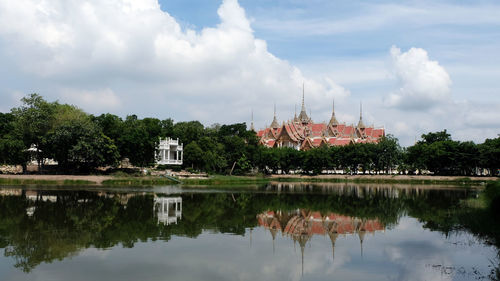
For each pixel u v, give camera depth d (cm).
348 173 13600
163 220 3419
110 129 9231
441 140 13162
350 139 16388
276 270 1992
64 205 4247
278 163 12888
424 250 2438
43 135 8631
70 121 8600
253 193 6719
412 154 12331
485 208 4288
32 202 4453
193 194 6106
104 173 8825
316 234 2961
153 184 8081
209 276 1873
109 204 4425
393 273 1962
